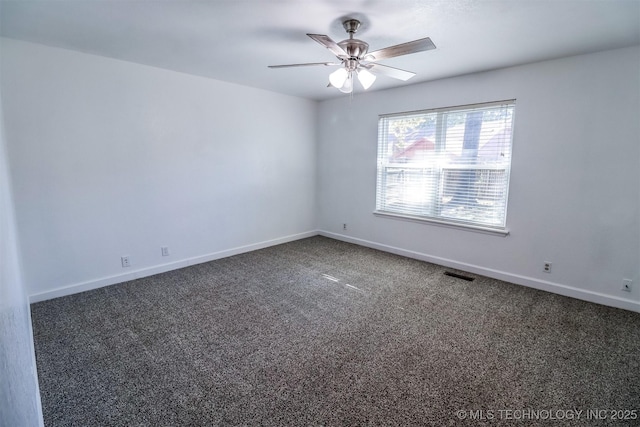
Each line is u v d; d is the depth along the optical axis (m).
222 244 4.14
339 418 1.57
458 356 2.07
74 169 2.90
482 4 1.87
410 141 4.00
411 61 2.91
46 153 2.74
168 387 1.79
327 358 2.06
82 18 2.12
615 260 2.72
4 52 2.47
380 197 4.46
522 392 1.75
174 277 3.45
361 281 3.36
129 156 3.21
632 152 2.56
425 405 1.66
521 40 2.40
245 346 2.19
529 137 3.04
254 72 3.43
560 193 2.93
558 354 2.09
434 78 3.54
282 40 2.48
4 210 1.01
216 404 1.67
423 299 2.93
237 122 4.07
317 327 2.44
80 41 2.55
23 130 2.61
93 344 2.20
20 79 2.56
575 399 1.70
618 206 2.66
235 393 1.75
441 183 3.78
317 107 5.06
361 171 4.60
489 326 2.45
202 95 3.68
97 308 2.72
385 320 2.55
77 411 1.61
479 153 3.42
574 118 2.79
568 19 2.04
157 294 3.02
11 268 1.01
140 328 2.42
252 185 4.36
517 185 3.17
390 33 2.30
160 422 1.55
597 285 2.83
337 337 2.30
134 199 3.30
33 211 2.72
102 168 3.06
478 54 2.72
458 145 3.57
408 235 4.18
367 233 4.66
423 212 4.00
